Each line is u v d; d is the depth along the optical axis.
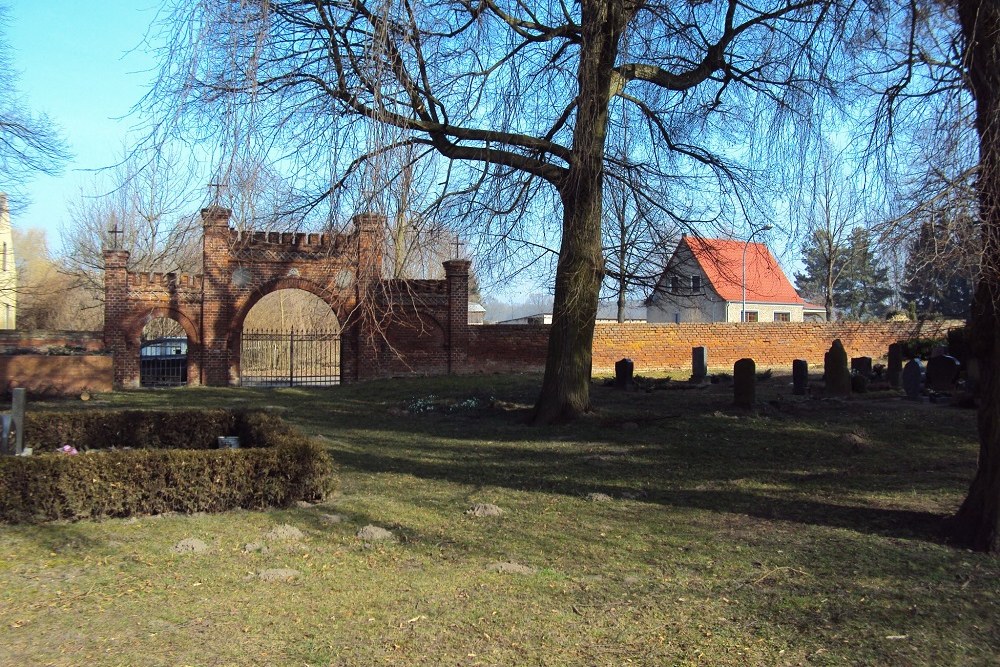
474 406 17.66
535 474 9.77
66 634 4.26
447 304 27.17
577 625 4.59
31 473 6.77
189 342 25.78
